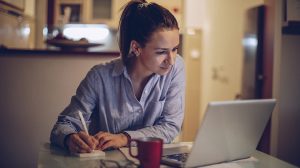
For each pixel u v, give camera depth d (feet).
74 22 14.49
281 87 7.66
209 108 2.93
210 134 3.13
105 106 4.43
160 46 3.78
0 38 8.55
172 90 4.57
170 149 3.91
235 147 3.51
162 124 4.42
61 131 3.96
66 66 7.80
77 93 4.44
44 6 12.62
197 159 3.23
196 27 16.30
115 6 14.52
